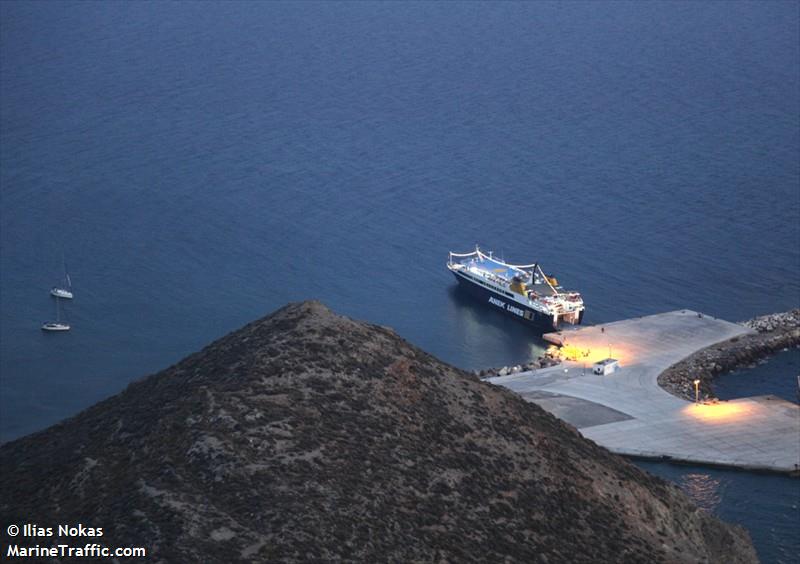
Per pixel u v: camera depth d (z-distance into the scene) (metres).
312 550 160.88
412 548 170.25
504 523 183.88
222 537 159.50
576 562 182.62
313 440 181.50
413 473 184.50
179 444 177.12
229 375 196.12
